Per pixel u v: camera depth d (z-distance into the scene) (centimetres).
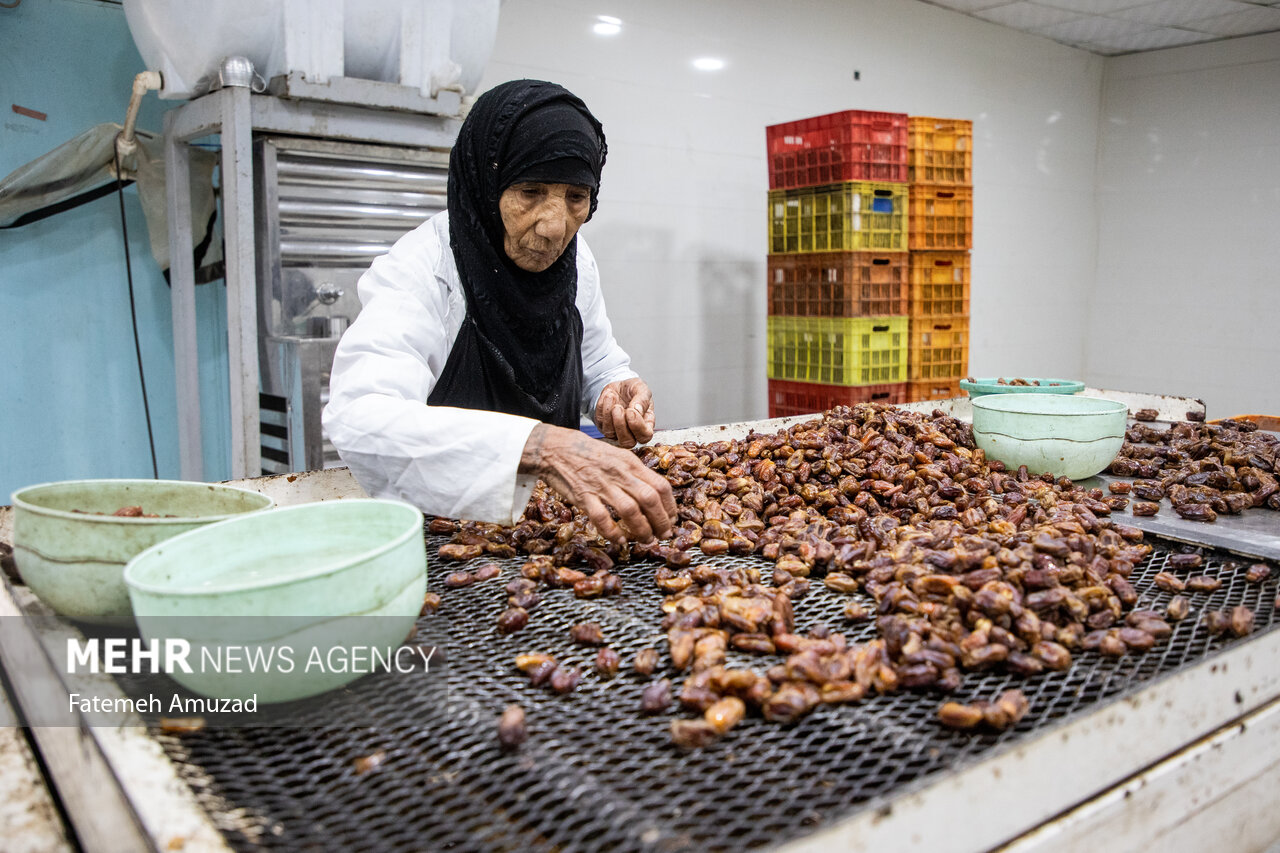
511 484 138
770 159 491
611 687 102
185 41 268
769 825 75
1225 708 103
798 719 93
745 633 111
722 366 552
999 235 734
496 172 172
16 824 91
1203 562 144
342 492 175
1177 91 762
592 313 230
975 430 213
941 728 91
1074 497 177
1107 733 89
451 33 298
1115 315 827
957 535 138
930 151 480
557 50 448
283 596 88
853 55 582
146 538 107
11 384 328
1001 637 105
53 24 318
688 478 180
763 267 561
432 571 142
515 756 87
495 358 187
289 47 265
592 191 177
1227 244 748
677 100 499
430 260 183
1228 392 762
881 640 105
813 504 173
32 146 320
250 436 280
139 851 73
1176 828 98
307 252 290
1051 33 711
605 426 211
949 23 643
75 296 336
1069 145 781
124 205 341
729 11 512
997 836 81
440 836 74
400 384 157
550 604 127
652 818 76
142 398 356
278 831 74
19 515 110
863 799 78
